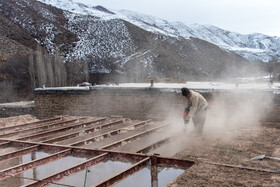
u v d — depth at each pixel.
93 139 7.46
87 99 12.69
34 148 6.46
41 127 9.59
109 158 5.55
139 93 11.55
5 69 48.66
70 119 11.50
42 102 13.57
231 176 4.08
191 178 4.04
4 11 87.56
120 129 8.92
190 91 7.20
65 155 5.88
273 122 9.09
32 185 4.17
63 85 53.38
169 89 10.98
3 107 21.44
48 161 5.49
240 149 6.11
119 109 12.02
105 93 12.29
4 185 4.93
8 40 64.75
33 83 47.62
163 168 4.96
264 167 4.87
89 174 5.27
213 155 5.72
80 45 83.25
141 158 5.22
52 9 100.75
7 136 8.38
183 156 5.71
